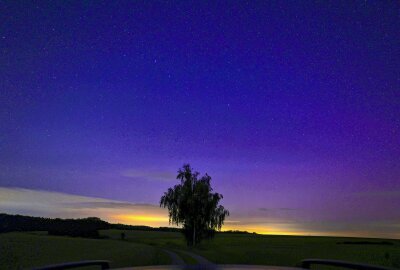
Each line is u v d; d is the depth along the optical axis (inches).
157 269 215.3
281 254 1866.4
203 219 2588.6
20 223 4795.8
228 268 220.5
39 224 4854.8
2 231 4350.4
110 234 5315.0
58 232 4532.5
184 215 2593.5
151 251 2206.0
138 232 5915.4
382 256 1740.9
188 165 2682.1
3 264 1669.5
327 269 1161.4
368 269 189.5
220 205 2637.8
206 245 2647.6
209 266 235.9
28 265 1622.8
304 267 247.8
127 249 2480.3
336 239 5339.6
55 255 2009.1
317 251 2253.9
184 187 2623.0
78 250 2374.5
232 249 2536.9
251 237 5674.2
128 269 216.8
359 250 2492.6
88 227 5103.3
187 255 1817.2
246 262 1434.5
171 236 5462.6
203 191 2608.3
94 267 1368.1
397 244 3821.4
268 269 217.3
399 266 1279.5
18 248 2386.8
